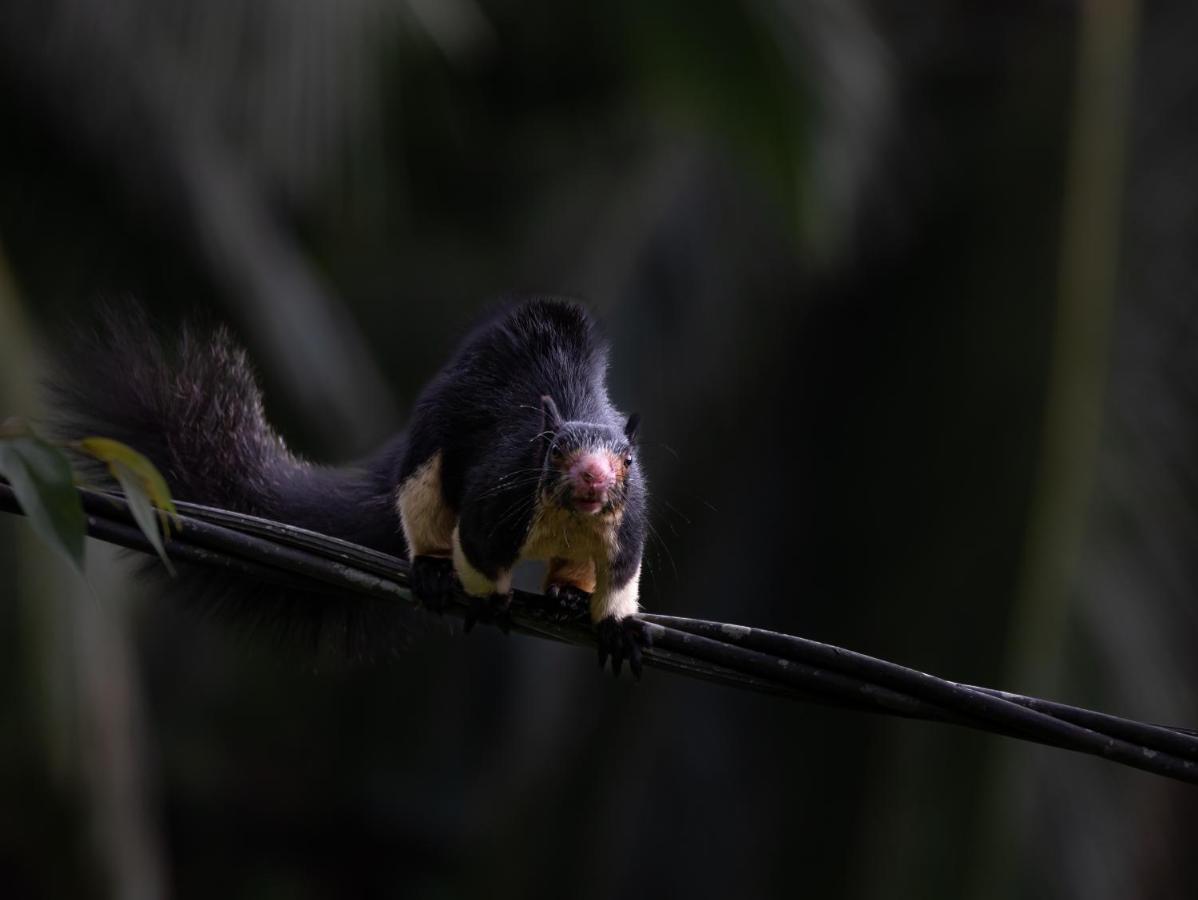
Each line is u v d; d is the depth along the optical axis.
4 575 11.41
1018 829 12.41
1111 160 13.54
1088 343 13.10
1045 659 12.39
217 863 23.89
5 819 11.52
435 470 6.30
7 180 14.16
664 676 16.44
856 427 15.11
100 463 6.33
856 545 14.55
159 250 14.96
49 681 11.49
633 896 15.30
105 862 11.81
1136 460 12.65
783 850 14.68
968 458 13.64
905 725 13.52
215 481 6.80
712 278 16.39
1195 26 14.09
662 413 16.23
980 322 14.10
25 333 11.23
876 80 14.00
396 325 22.91
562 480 5.57
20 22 12.73
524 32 20.50
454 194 22.09
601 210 17.98
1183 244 13.23
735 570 15.47
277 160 12.62
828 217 13.94
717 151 16.08
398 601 5.90
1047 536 12.73
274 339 15.92
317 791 24.30
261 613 6.78
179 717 24.05
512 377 6.31
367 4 12.51
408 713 23.72
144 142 13.85
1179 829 14.78
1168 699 12.23
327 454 17.08
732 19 12.55
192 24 12.23
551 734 17.33
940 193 15.34
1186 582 12.45
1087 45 13.84
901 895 12.59
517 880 16.45
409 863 23.78
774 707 15.38
